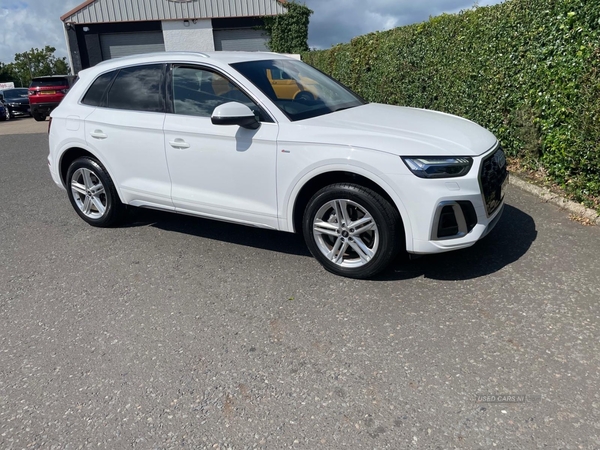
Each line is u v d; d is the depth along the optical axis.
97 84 4.85
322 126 3.60
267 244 4.53
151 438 2.29
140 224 5.27
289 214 3.80
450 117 4.29
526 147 5.73
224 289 3.68
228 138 3.89
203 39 27.58
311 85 4.41
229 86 4.00
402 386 2.53
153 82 4.43
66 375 2.77
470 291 3.41
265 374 2.69
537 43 5.29
